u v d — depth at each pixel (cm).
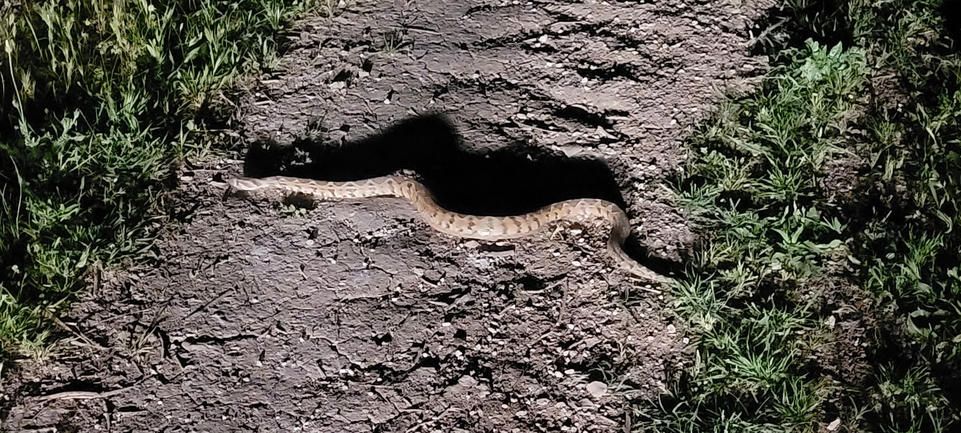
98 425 266
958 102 308
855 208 294
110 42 322
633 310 279
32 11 326
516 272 288
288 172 306
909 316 273
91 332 277
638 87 320
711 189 296
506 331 278
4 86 306
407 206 299
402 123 316
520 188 304
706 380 268
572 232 293
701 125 310
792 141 304
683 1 342
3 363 271
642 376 271
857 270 282
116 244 287
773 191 296
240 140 312
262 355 275
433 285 286
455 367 273
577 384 270
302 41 335
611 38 333
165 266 288
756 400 266
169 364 273
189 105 316
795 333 274
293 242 293
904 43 326
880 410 264
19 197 288
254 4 337
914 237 286
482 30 338
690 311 277
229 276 287
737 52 327
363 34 337
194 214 297
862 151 304
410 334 278
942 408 263
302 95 322
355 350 276
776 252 284
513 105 319
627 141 310
